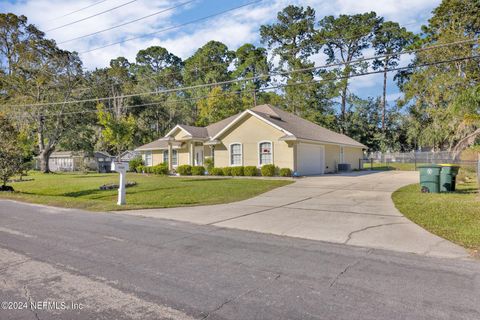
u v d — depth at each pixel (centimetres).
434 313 343
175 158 2941
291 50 4856
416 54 3659
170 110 5441
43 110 3766
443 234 666
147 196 1393
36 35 3959
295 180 1895
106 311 360
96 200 1318
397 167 3475
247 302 376
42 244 645
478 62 2886
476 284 418
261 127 2252
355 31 4634
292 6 4978
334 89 4728
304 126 2680
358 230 727
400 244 609
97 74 5006
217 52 6038
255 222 839
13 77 3784
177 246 621
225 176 2317
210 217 918
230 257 548
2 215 990
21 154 1867
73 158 4912
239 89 5119
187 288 419
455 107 1438
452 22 3225
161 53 6862
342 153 3003
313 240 655
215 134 2622
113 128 3148
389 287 412
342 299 379
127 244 639
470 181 1611
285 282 434
